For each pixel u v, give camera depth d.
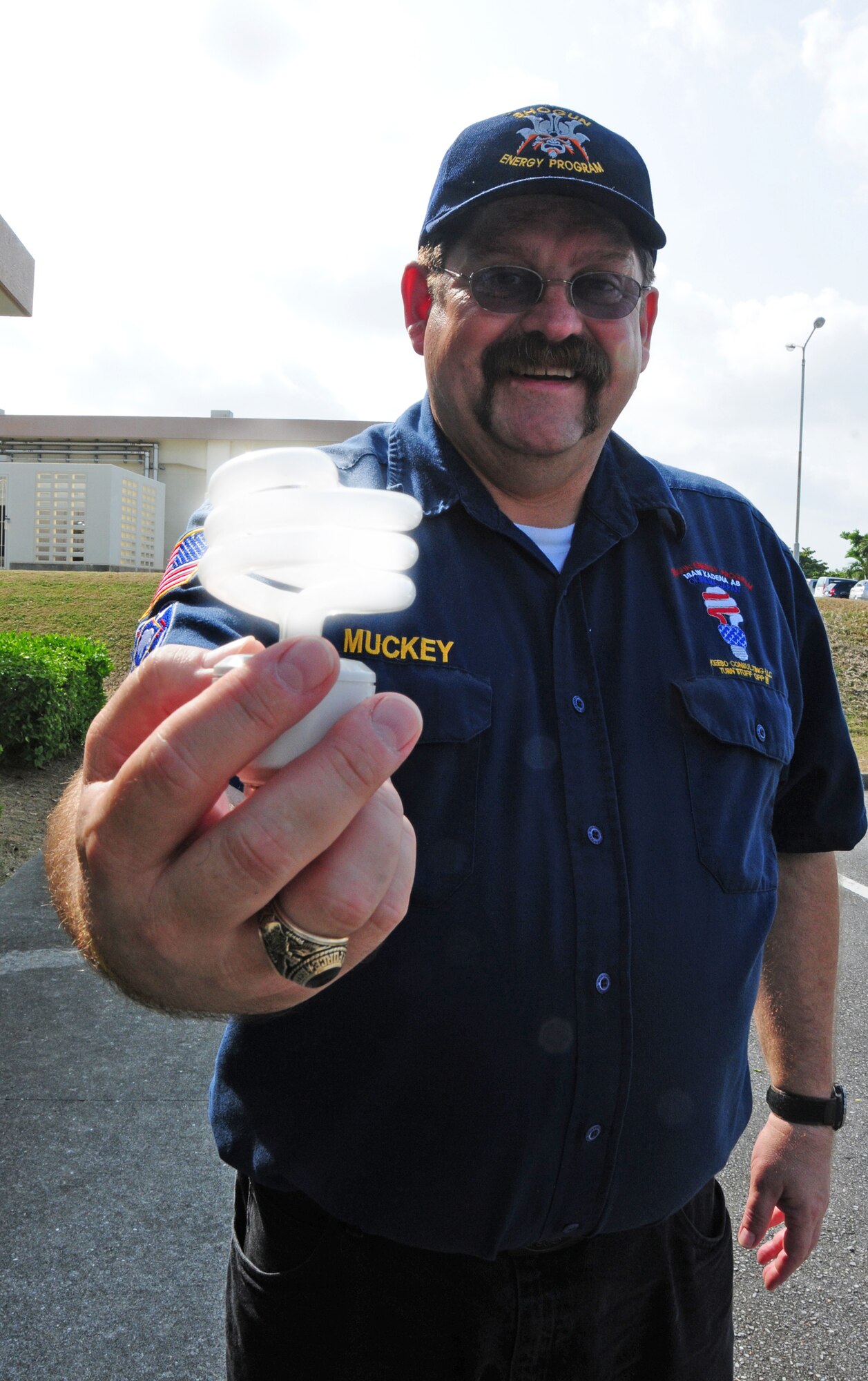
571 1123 0.58
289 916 0.30
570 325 0.62
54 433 30.50
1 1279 1.19
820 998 0.78
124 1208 1.33
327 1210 0.58
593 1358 0.63
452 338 0.65
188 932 0.30
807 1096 0.77
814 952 0.78
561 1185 0.59
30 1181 1.38
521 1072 0.57
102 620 9.99
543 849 0.59
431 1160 0.57
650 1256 0.64
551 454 0.63
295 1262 0.60
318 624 0.32
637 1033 0.60
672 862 0.62
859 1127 1.66
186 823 0.29
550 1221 0.59
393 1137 0.57
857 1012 2.15
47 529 28.61
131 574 13.32
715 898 0.63
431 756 0.58
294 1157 0.58
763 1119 1.71
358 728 0.28
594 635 0.66
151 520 30.50
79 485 28.56
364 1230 0.58
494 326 0.63
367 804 0.31
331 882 0.30
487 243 0.64
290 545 0.31
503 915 0.57
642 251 0.67
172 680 0.34
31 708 3.99
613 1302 0.63
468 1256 0.59
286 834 0.28
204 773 0.27
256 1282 0.62
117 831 0.29
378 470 0.68
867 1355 1.17
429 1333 0.60
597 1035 0.59
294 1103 0.58
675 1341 0.66
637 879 0.61
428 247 0.68
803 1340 1.19
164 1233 1.29
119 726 0.35
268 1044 0.59
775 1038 0.79
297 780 0.28
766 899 0.67
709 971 0.62
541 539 0.69
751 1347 1.17
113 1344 1.11
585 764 0.62
